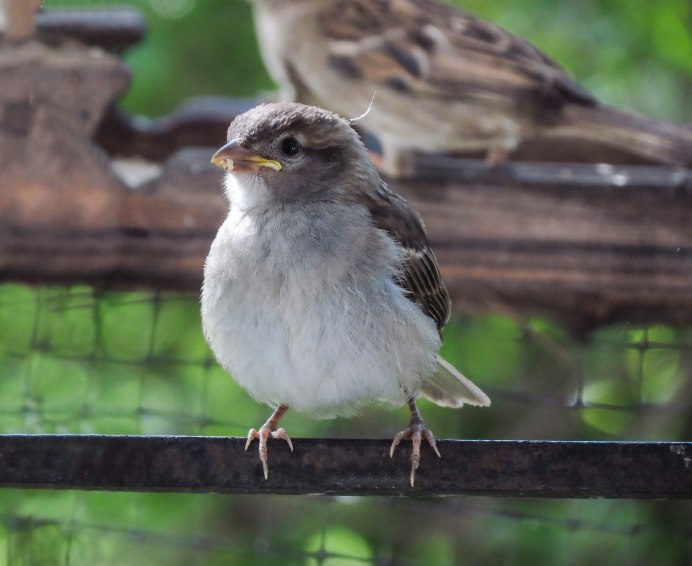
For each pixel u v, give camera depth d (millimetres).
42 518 12180
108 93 11648
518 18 14422
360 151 8766
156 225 11594
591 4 14133
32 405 12422
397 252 8406
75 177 11586
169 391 13594
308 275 8125
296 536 13250
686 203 11500
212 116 12719
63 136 11602
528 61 12180
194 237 11570
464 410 13766
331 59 12289
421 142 12203
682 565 12180
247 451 7332
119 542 12578
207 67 15055
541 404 11711
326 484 7363
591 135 12164
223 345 8281
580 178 11641
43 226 11578
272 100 13047
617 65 14078
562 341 13016
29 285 11711
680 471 7105
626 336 12195
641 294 11594
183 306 14031
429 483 7316
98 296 12109
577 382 12398
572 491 7172
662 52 13477
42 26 11547
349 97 12328
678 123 13289
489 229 11641
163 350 13883
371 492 7371
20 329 13172
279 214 8328
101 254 11609
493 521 12594
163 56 14516
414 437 7418
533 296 11758
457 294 11797
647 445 7152
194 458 7312
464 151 12766
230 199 8555
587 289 11594
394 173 11773
